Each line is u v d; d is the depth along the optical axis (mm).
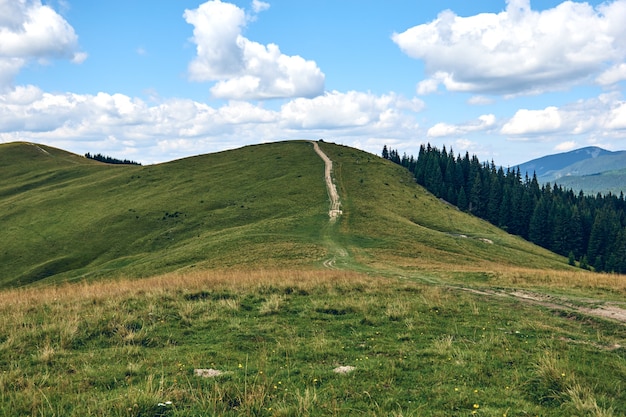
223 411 8047
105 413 7898
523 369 10594
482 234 86562
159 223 86812
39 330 13328
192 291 19438
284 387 9375
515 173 161625
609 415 7945
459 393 9086
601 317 16453
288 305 17797
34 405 8297
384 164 133875
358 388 9312
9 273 73000
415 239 66000
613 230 108938
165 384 9320
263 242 59938
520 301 20188
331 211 80938
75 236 83812
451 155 153500
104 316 14953
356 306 17250
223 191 102625
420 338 13539
